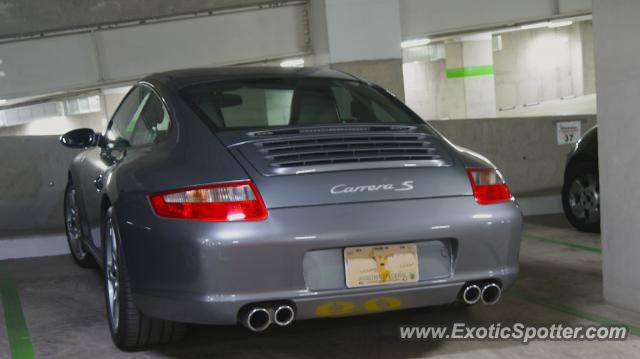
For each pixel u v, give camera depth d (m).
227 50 15.08
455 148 2.86
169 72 3.36
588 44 33.34
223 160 2.50
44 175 6.42
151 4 14.66
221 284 2.35
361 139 2.70
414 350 2.85
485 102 25.19
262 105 2.95
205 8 14.90
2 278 4.49
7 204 6.29
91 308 3.66
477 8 16.03
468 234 2.55
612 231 3.34
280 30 15.23
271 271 2.37
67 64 14.38
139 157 2.88
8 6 13.89
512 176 7.73
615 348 2.80
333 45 14.31
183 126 2.76
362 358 2.77
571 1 16.30
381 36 14.45
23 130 19.16
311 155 2.56
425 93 27.20
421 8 15.74
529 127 7.78
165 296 2.48
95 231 3.75
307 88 3.14
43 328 3.33
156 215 2.47
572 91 32.91
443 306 3.43
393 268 2.49
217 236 2.33
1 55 13.96
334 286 2.45
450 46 25.00
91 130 3.79
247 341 3.00
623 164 3.23
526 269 4.22
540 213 6.62
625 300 3.30
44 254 5.29
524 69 30.92
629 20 3.10
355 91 3.23
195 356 2.83
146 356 2.84
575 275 4.02
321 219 2.40
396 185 2.53
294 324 3.23
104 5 14.45
